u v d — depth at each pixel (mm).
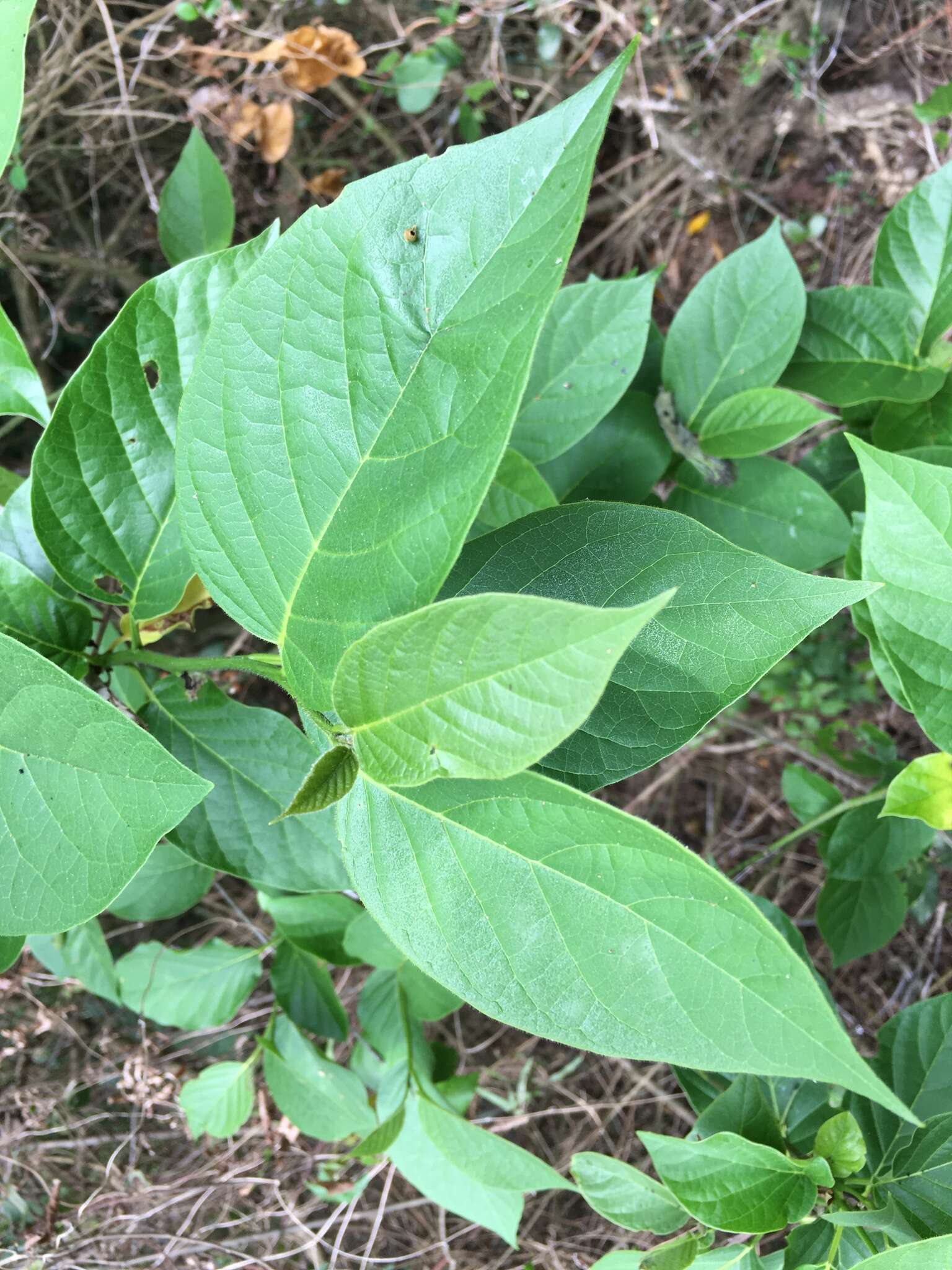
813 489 522
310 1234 836
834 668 838
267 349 295
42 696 283
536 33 892
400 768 264
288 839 399
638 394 540
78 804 287
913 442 542
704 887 258
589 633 224
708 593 311
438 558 277
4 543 387
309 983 603
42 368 818
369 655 257
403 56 884
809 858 921
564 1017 270
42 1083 812
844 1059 244
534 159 268
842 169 942
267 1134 842
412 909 285
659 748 309
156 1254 816
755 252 521
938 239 525
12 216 761
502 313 271
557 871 272
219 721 397
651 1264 396
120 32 789
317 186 899
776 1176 381
